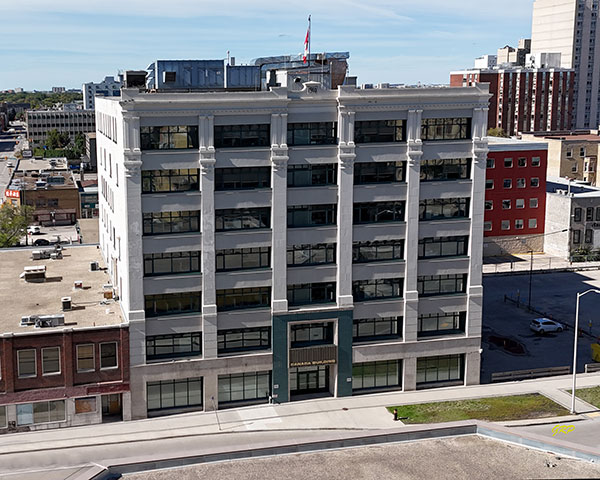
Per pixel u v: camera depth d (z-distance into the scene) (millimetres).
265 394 61656
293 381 63031
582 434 55562
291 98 58156
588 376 68125
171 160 56812
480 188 62844
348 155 59250
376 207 61438
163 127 56562
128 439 54562
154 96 55406
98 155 86000
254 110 57406
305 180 59969
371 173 60938
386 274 62125
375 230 61375
